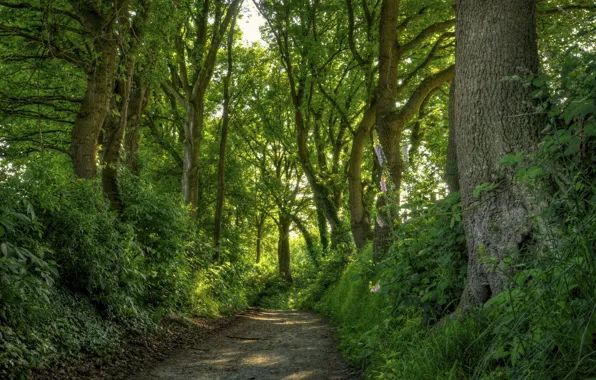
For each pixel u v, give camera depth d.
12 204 5.90
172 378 5.99
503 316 3.20
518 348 2.85
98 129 10.96
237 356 7.49
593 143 3.51
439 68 19.14
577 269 2.56
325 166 22.70
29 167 7.26
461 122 4.84
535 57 4.64
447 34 15.70
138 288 8.69
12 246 5.16
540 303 2.76
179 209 11.78
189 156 17.88
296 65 19.77
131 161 14.99
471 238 4.73
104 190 9.91
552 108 3.94
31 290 5.27
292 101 21.95
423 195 6.71
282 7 17.55
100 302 7.55
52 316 6.16
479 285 4.59
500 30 4.66
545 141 3.72
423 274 5.88
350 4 16.83
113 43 10.58
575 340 2.43
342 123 19.77
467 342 3.89
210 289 14.65
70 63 11.04
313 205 34.50
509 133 4.50
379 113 13.55
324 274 21.30
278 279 34.25
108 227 8.19
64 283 7.14
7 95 12.30
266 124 26.23
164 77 13.07
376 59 17.31
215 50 17.61
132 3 10.67
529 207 4.16
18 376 4.83
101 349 6.49
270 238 44.22
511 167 4.42
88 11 10.50
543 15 11.33
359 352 6.39
